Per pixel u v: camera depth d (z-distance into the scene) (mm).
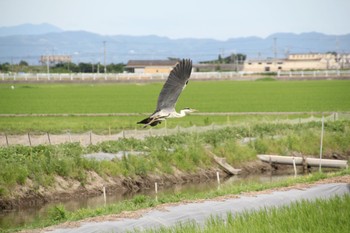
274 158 45781
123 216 25422
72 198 36156
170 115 18750
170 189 39281
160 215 25469
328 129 53562
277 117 64812
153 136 47531
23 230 24672
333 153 49844
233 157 45375
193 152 43625
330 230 20594
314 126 54219
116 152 42906
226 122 60688
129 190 38750
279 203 27266
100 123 61594
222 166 43844
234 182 41438
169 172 41375
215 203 27422
